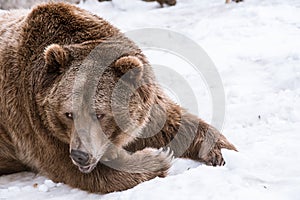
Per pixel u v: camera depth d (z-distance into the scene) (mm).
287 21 19953
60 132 10883
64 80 10594
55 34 11695
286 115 12836
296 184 9258
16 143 12500
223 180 9664
